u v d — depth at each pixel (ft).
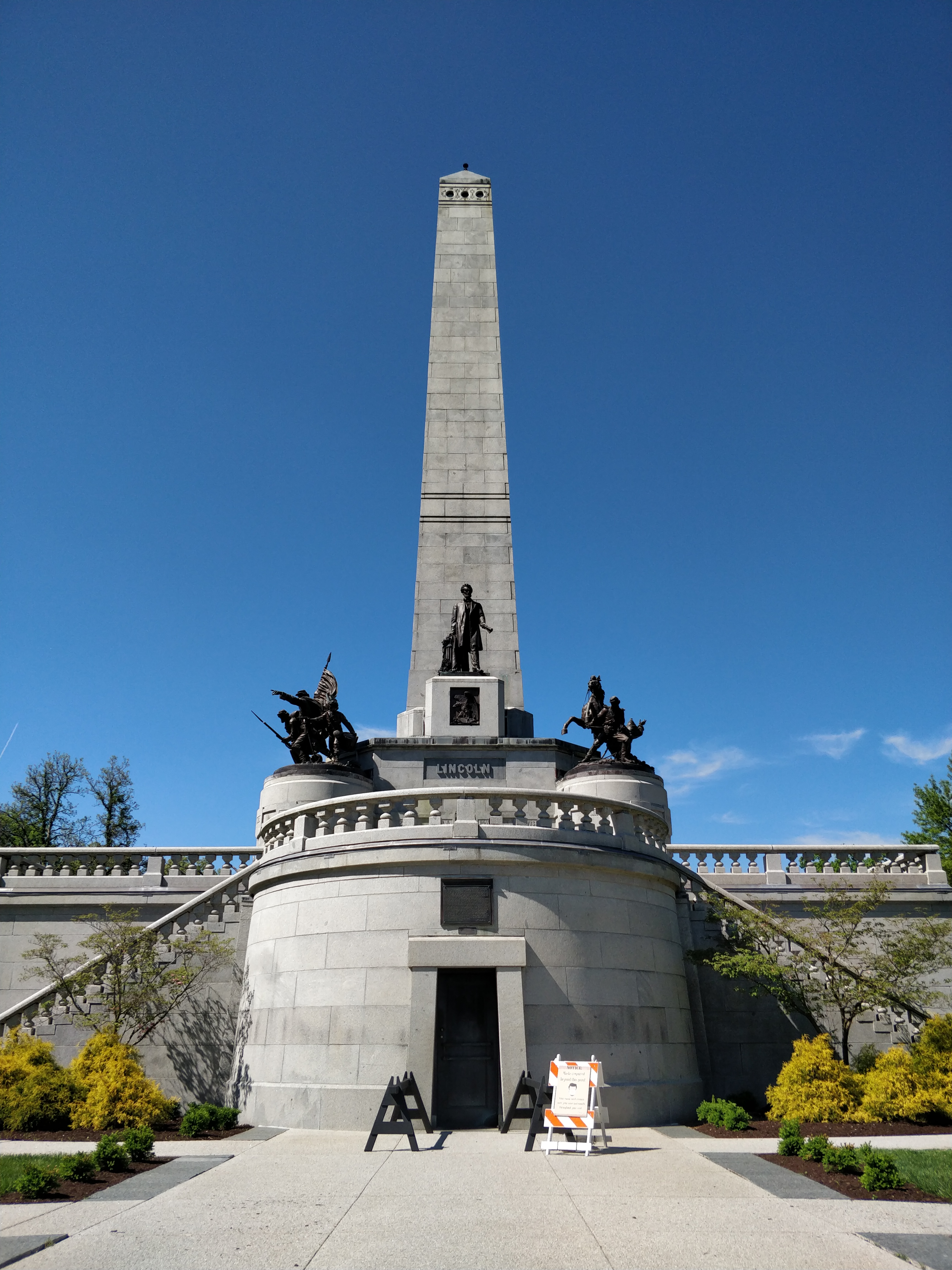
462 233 149.89
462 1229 33.60
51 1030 77.97
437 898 65.41
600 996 65.57
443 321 142.92
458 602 125.49
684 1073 69.82
